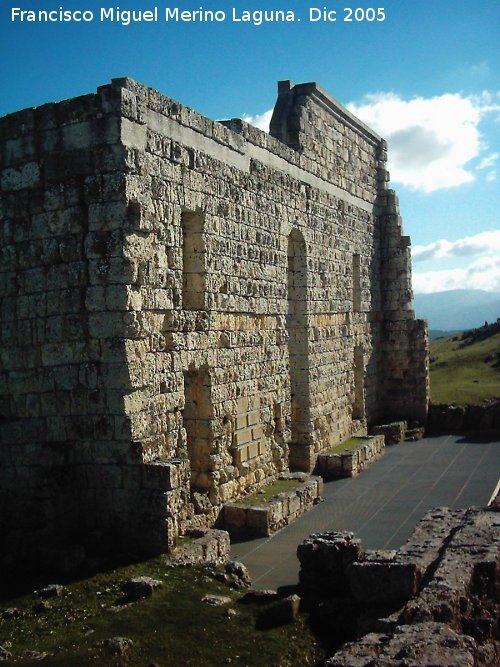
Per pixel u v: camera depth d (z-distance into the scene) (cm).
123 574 1661
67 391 1905
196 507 2156
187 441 2288
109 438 1861
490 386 4591
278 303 2742
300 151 3066
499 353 5450
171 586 1599
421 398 4225
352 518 2441
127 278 1848
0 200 1992
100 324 1866
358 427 3753
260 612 1476
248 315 2519
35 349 1942
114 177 1850
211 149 2278
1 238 1992
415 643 1054
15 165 1973
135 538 1828
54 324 1917
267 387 2650
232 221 2398
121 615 1460
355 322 3847
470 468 3178
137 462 1839
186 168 2123
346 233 3650
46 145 1934
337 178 3541
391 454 3600
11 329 1973
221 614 1463
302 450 3084
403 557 1476
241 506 2281
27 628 1444
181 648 1337
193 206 2159
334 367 3428
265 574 1867
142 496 1828
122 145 1852
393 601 1392
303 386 3094
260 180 2619
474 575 1331
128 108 1875
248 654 1322
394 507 2572
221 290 2322
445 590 1247
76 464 1895
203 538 1884
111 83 1866
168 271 2020
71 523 1859
